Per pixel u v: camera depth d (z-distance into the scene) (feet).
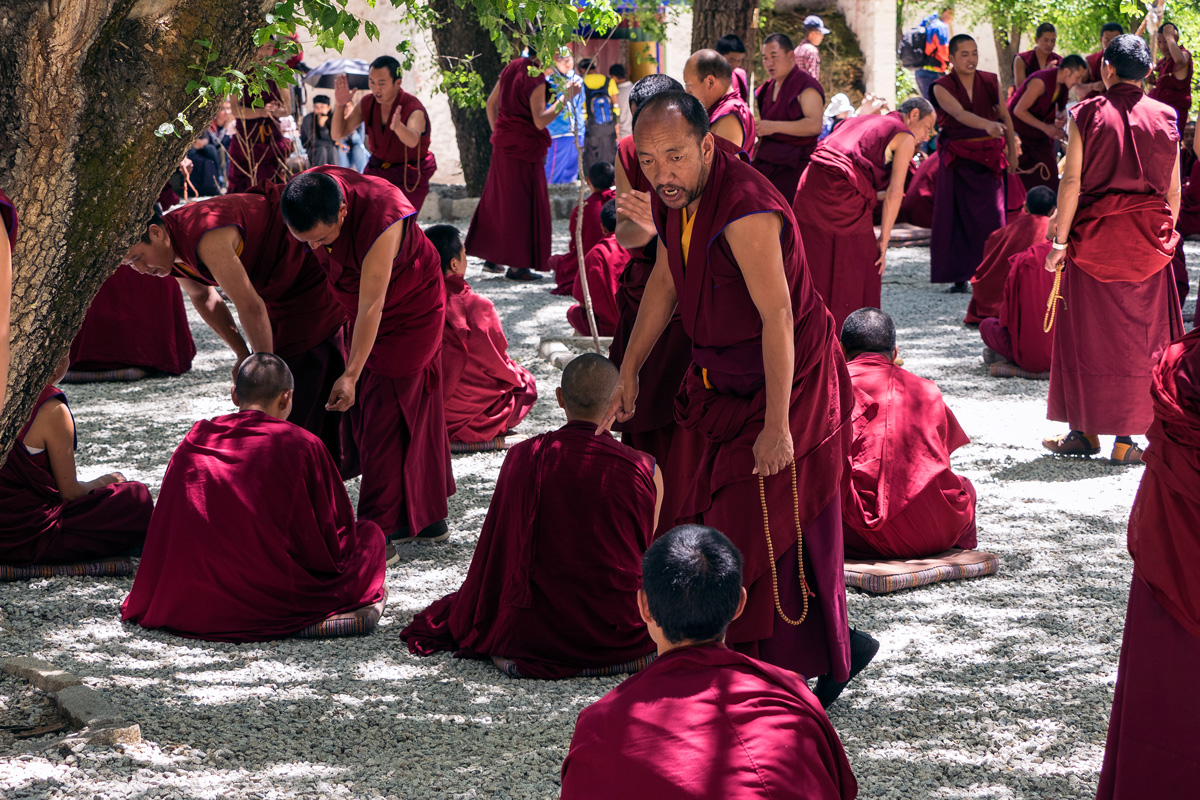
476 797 12.92
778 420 13.14
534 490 16.19
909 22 93.15
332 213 18.45
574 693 15.75
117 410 30.01
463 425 26.66
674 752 8.49
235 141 50.67
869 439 19.76
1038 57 53.01
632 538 16.39
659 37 68.23
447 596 17.80
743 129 20.99
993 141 42.70
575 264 42.16
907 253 52.65
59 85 11.10
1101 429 25.02
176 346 33.73
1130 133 23.29
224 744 14.10
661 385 18.69
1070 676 15.97
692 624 9.11
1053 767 13.60
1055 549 20.66
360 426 21.33
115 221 11.84
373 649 17.24
